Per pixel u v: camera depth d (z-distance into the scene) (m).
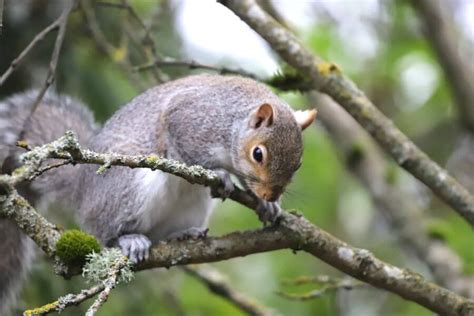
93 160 6.93
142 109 10.33
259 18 10.18
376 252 15.24
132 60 13.45
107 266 7.45
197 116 10.05
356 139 14.20
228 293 11.83
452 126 16.23
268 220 9.14
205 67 10.50
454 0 16.94
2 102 11.19
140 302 12.51
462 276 12.65
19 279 10.30
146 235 10.22
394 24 16.53
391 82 16.48
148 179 9.84
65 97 11.51
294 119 9.87
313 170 15.82
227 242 8.66
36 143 10.82
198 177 7.53
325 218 15.63
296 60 10.16
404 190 14.77
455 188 9.84
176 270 13.81
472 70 14.58
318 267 15.30
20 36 12.37
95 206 10.06
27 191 10.70
